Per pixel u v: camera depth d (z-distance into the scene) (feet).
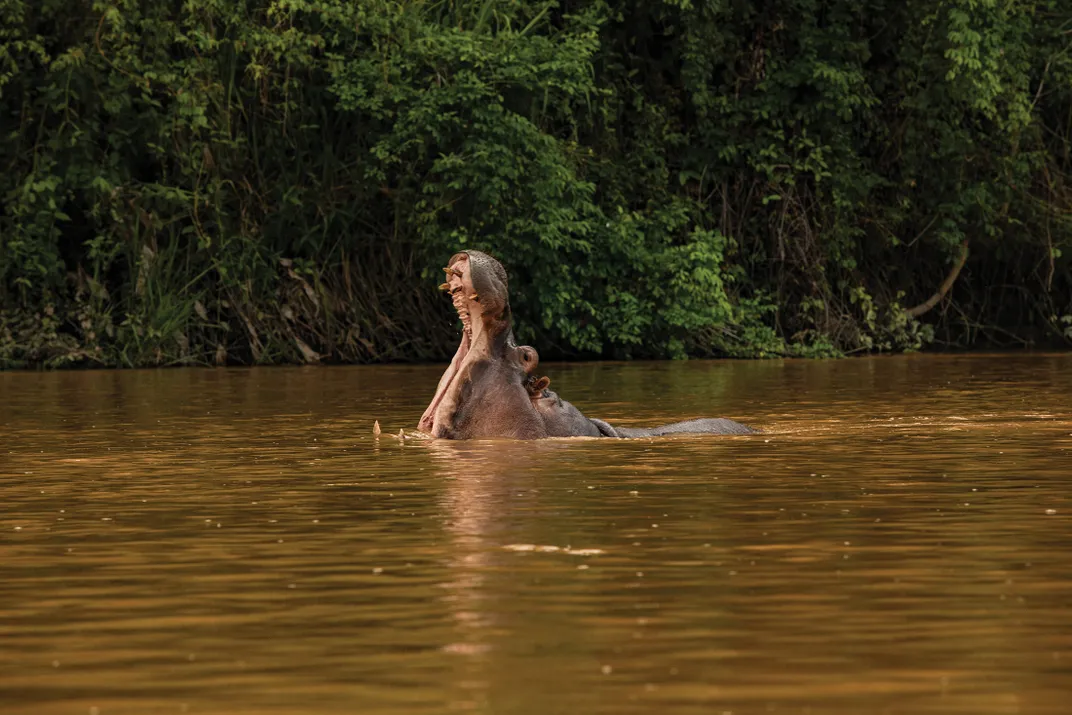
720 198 179.52
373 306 160.86
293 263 159.84
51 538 48.08
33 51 150.20
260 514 52.42
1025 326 191.01
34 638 35.19
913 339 181.98
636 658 32.83
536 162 159.33
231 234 156.56
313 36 156.87
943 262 189.06
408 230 161.48
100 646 34.42
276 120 159.12
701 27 175.01
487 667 32.24
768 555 44.04
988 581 40.29
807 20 178.50
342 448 72.08
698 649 33.53
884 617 36.32
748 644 33.94
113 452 71.46
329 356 157.58
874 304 183.52
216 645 34.35
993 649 33.37
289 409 94.73
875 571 41.65
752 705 29.32
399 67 158.71
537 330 164.25
